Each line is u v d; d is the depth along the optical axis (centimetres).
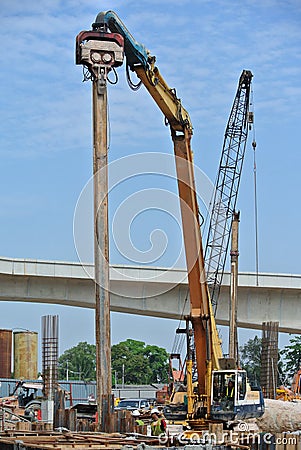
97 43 2614
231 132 6475
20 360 7912
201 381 3550
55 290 6038
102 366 2447
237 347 5844
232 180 6425
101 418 2453
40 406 5288
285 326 6291
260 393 3625
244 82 6456
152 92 3272
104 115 2577
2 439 2252
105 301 2458
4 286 5944
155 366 16088
